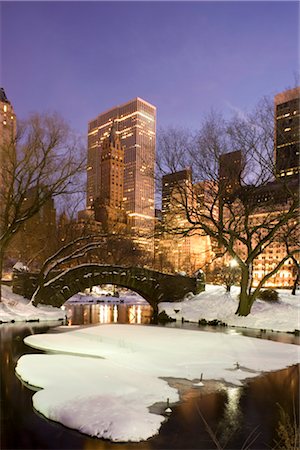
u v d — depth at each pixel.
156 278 40.19
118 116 197.62
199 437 9.87
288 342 23.95
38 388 13.36
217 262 63.81
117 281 38.53
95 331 25.27
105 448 9.19
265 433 10.19
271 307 32.31
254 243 63.06
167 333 24.69
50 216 48.88
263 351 20.00
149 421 10.46
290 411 11.73
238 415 11.38
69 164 32.97
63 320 33.69
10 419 10.73
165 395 12.73
